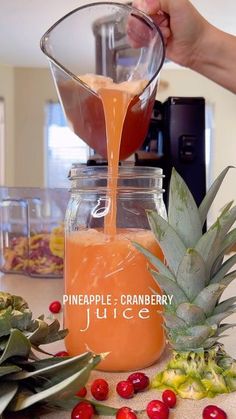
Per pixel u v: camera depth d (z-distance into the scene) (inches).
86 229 16.4
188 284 14.0
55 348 18.1
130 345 15.9
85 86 18.4
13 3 72.2
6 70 118.4
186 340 14.2
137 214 16.3
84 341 16.1
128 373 16.1
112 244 15.9
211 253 13.9
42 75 121.3
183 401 13.8
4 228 33.4
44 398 11.7
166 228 14.1
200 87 118.3
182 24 28.1
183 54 30.5
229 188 102.3
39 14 77.5
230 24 84.6
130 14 21.3
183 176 33.6
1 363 12.2
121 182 16.1
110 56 22.2
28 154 122.7
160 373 14.9
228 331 19.5
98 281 16.0
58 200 32.1
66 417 12.7
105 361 15.9
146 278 16.0
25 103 121.4
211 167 119.6
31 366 12.6
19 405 11.7
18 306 14.6
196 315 14.0
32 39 93.5
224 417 12.4
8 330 12.8
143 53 21.5
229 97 118.4
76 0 70.3
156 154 33.4
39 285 29.5
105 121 18.1
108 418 12.7
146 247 15.9
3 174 119.6
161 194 17.0
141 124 19.4
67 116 20.8
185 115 33.4
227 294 25.5
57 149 123.8
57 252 31.7
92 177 16.2
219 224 13.6
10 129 120.7
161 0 26.2
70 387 11.8
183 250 14.1
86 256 16.1
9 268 33.5
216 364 14.5
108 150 17.6
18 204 32.8
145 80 19.6
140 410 13.2
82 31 20.8
